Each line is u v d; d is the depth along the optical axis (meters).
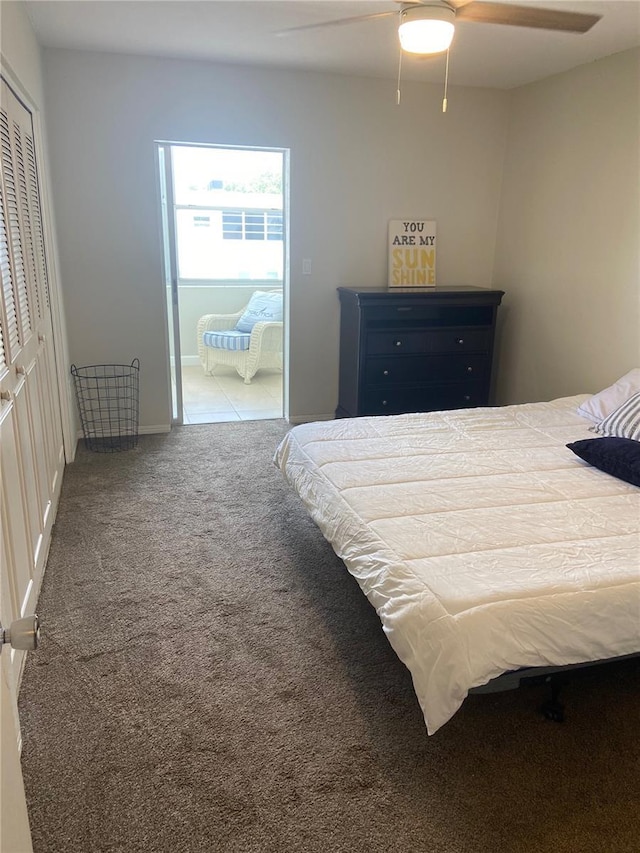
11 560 1.90
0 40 2.12
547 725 1.87
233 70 3.90
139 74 3.77
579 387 4.01
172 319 4.40
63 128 3.75
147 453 4.01
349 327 4.36
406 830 1.52
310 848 1.47
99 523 3.06
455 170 4.51
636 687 2.04
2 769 0.85
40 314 2.96
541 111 4.14
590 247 3.81
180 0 2.79
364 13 2.93
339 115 4.16
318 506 2.42
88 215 3.92
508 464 2.60
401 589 1.75
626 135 3.47
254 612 2.39
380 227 4.47
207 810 1.56
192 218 6.42
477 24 3.02
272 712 1.89
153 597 2.47
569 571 1.78
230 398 5.45
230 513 3.20
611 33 3.14
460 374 4.44
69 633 2.23
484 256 4.77
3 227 2.11
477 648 1.56
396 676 2.06
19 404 2.20
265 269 6.79
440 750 1.77
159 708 1.90
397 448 2.76
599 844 1.50
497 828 1.53
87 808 1.56
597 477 2.48
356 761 1.72
